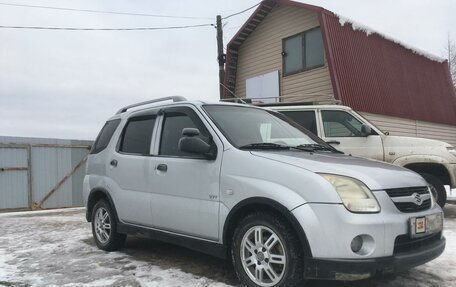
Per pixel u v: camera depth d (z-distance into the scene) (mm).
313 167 3941
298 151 4652
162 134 5391
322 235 3656
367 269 3566
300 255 3814
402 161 7973
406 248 3855
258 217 4066
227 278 4746
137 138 5797
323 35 13328
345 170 3904
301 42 15180
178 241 4914
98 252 6168
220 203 4410
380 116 14289
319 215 3689
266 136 5066
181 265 5336
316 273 3674
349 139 8141
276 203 3898
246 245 4199
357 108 13117
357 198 3693
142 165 5426
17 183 14242
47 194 14844
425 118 16141
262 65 16656
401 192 3949
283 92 15711
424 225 3963
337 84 12844
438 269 4902
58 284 4672
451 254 5477
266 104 8938
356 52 13883
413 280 4539
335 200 3672
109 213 6059
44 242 7156
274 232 3957
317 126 8211
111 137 6289
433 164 8039
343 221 3615
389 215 3723
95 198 6488
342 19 13859
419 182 4234
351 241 3604
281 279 3869
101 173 6254
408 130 15578
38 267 5445
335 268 3604
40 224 9453
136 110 6082
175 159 5000
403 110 15008
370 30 14688
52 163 15023
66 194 15305
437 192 7996
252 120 5199
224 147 4539
